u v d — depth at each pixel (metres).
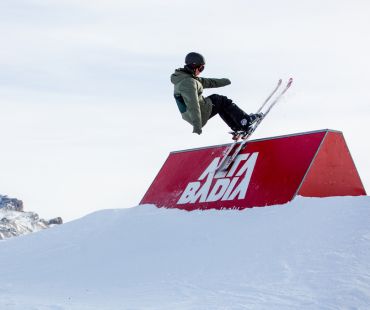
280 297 6.07
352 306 5.61
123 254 8.98
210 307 5.92
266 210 8.84
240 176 9.89
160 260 8.30
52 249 10.20
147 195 11.24
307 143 9.55
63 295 7.34
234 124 9.43
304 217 8.12
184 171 11.05
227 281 6.95
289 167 9.36
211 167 10.57
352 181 9.70
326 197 8.55
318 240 7.38
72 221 11.56
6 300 7.00
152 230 9.55
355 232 7.29
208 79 9.05
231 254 7.78
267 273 6.91
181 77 8.73
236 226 8.69
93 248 9.62
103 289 7.52
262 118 9.61
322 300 5.82
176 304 6.21
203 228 9.02
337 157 9.59
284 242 7.61
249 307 5.81
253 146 10.25
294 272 6.75
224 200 9.69
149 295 6.85
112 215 11.12
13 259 10.14
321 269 6.65
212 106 9.13
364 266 6.51
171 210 10.23
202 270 7.57
